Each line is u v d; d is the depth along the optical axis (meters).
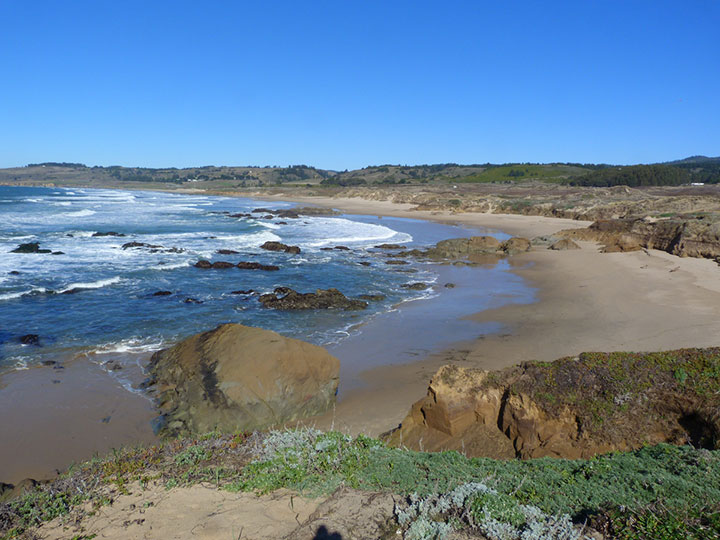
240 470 6.41
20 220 48.41
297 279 25.89
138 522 5.20
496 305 20.59
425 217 64.25
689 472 5.37
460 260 32.38
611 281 23.67
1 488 7.94
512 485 5.51
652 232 32.34
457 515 4.93
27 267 25.91
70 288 21.67
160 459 6.89
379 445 7.09
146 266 27.53
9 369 12.98
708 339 14.71
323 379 11.28
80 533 5.05
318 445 6.79
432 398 8.98
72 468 7.21
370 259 32.59
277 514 5.27
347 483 5.85
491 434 8.49
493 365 13.71
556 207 61.53
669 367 7.98
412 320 18.44
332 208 79.19
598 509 4.77
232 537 4.86
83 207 68.12
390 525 4.91
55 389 11.88
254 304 20.45
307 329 17.23
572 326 17.08
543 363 8.84
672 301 19.41
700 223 29.67
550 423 7.86
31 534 5.06
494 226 53.31
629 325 16.69
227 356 11.15
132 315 18.20
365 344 15.72
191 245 36.50
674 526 4.29
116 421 10.46
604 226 38.44
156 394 11.66
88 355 14.12
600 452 7.27
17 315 17.69
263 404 10.48
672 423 7.33
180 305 19.86
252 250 35.16
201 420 10.28
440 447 8.60
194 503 5.57
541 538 4.36
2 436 9.77
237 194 127.12
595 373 8.20
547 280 25.42
